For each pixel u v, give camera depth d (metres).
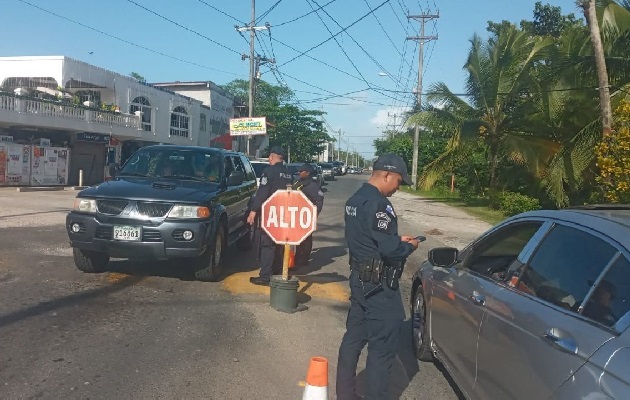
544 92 20.14
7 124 24.05
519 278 3.59
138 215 7.14
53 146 27.19
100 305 6.44
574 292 3.03
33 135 26.42
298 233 6.66
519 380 3.12
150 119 35.00
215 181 8.63
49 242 10.22
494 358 3.49
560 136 22.38
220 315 6.36
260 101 60.53
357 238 3.94
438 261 4.51
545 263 3.42
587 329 2.73
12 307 6.14
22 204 16.56
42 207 16.03
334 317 6.57
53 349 5.00
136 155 8.98
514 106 25.28
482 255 4.40
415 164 41.28
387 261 3.88
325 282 8.38
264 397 4.30
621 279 2.76
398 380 4.88
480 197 32.31
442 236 15.81
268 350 5.35
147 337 5.48
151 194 7.32
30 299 6.48
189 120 39.91
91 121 28.34
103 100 31.52
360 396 4.40
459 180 31.66
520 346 3.16
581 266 3.09
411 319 5.70
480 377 3.71
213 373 4.71
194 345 5.36
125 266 8.50
